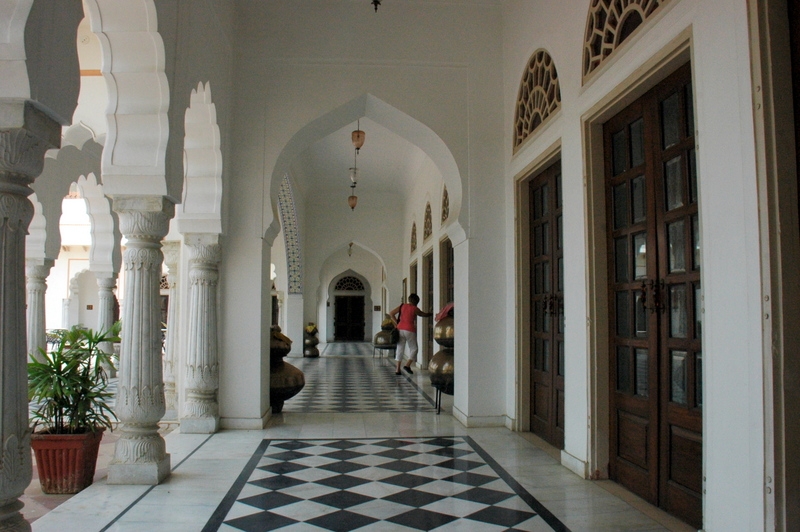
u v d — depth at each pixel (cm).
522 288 573
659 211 332
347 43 618
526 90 562
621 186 383
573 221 423
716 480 257
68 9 253
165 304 1912
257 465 449
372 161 1341
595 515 327
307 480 408
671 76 319
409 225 1507
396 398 812
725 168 251
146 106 378
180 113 404
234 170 602
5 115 227
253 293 593
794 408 220
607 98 369
